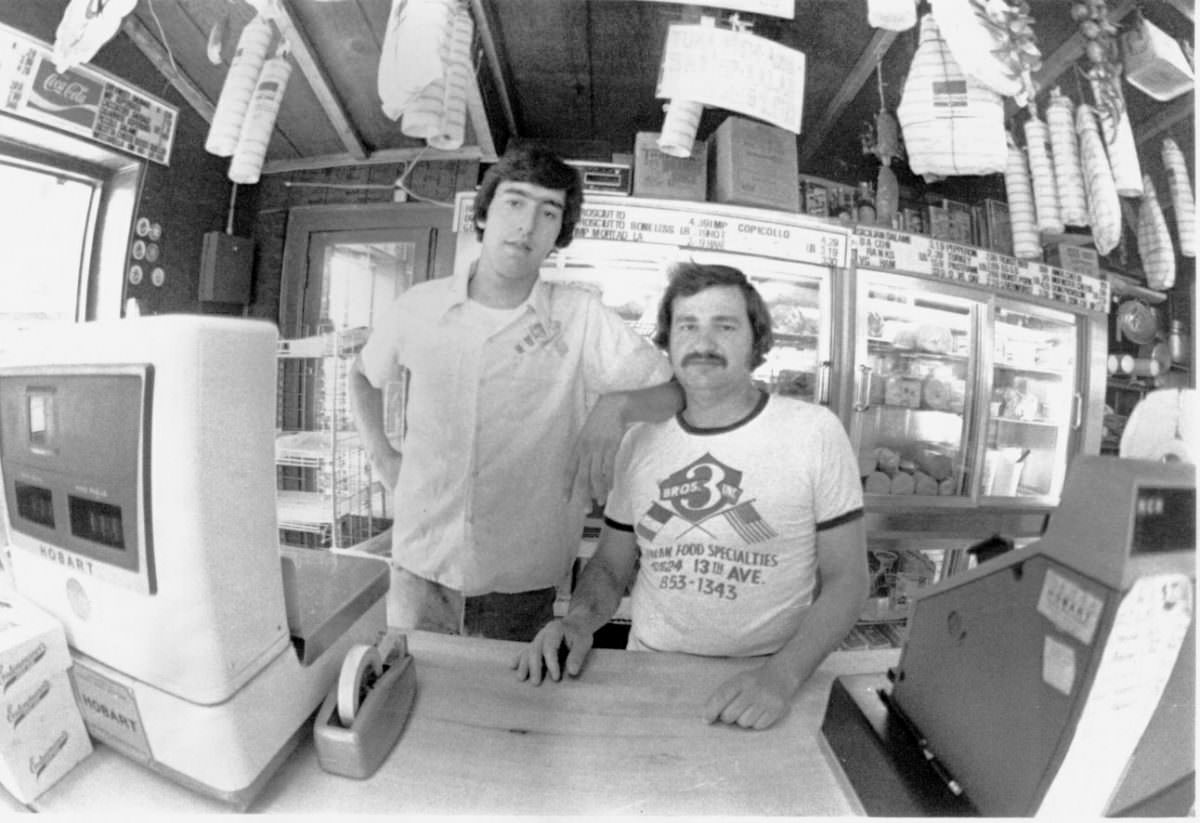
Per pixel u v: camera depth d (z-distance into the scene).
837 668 0.98
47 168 1.94
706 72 1.28
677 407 1.25
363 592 0.88
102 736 0.71
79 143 1.92
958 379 2.98
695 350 1.12
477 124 2.20
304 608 0.82
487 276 1.53
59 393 0.67
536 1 1.91
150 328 0.58
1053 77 1.79
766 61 1.29
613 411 1.18
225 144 1.34
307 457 2.03
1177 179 1.77
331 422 2.04
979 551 0.74
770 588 1.15
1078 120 1.46
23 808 0.65
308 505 2.01
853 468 1.14
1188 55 1.51
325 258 2.41
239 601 0.63
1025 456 3.01
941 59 1.26
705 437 1.18
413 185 2.37
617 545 1.26
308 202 2.42
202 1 1.78
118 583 0.63
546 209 1.44
